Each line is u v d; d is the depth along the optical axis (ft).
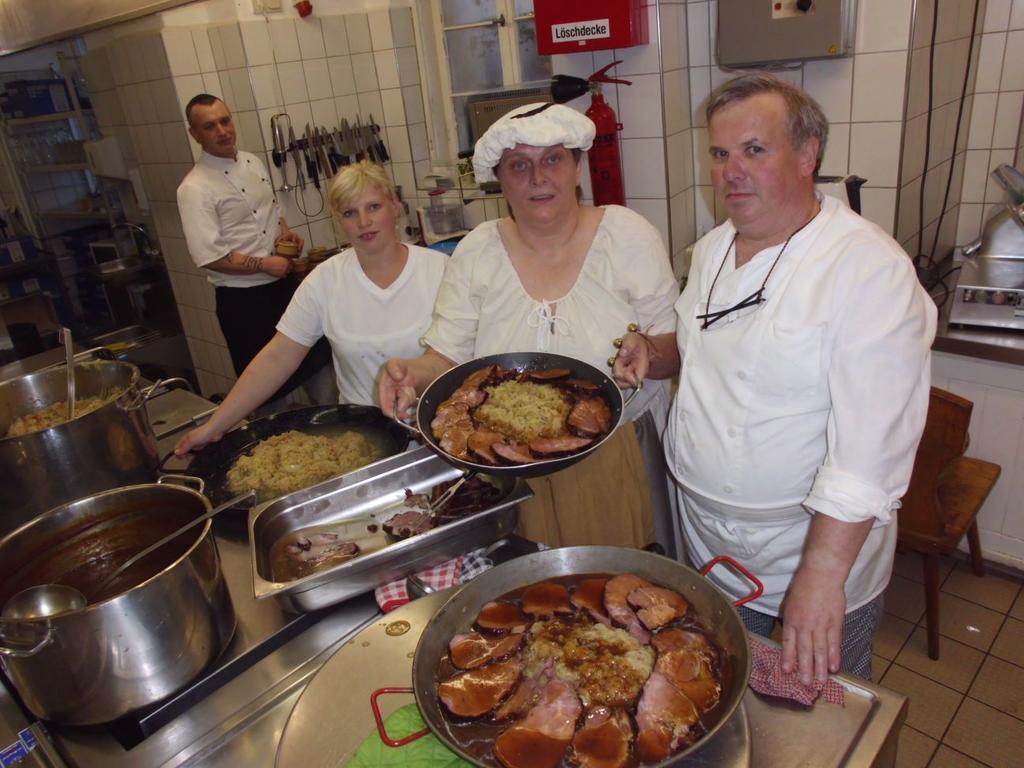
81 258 15.81
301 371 10.17
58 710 3.14
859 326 3.72
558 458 3.88
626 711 2.77
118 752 3.18
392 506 4.59
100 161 13.35
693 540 5.26
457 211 11.41
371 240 5.94
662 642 3.03
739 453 4.33
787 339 3.98
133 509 3.99
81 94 13.84
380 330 6.28
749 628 5.10
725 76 8.18
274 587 3.57
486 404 4.50
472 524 3.99
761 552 4.61
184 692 3.35
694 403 4.59
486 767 2.51
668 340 5.18
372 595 3.98
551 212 5.16
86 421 4.70
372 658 3.31
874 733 2.82
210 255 10.03
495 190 10.98
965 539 8.10
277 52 10.93
